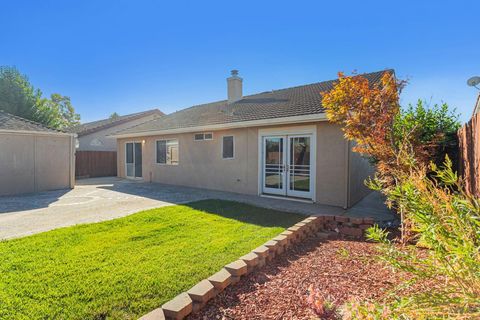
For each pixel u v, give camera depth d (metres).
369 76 10.21
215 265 3.80
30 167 11.41
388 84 4.95
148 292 3.08
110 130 21.14
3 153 10.72
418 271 2.10
